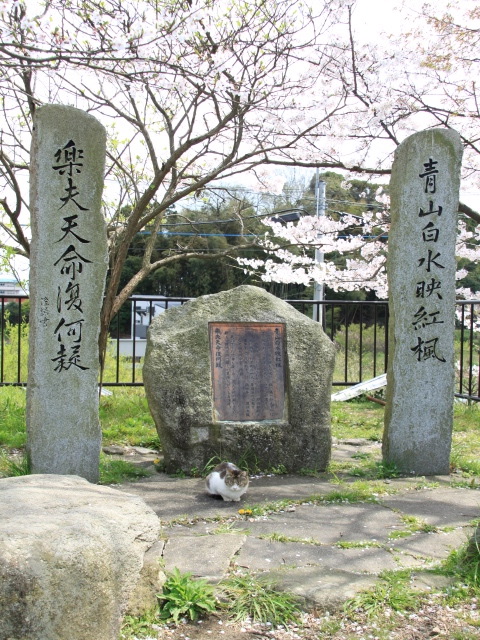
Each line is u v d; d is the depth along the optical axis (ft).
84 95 22.35
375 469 18.12
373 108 23.48
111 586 8.39
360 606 9.73
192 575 10.51
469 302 27.35
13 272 27.25
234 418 17.87
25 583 7.61
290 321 18.75
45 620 7.68
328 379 18.42
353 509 14.58
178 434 17.43
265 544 12.23
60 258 15.93
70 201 15.96
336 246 31.35
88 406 16.19
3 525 8.38
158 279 75.31
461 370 29.45
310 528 13.26
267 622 9.36
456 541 12.57
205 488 15.89
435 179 17.76
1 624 7.48
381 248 31.81
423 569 11.06
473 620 9.48
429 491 16.15
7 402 24.90
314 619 9.46
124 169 24.52
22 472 15.97
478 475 17.85
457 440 22.66
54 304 15.92
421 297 17.87
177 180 23.35
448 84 25.73
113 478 16.61
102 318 23.57
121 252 22.70
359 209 52.49
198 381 17.76
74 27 18.94
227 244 63.98
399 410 17.89
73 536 8.30
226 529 13.02
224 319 18.49
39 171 15.76
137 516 9.87
